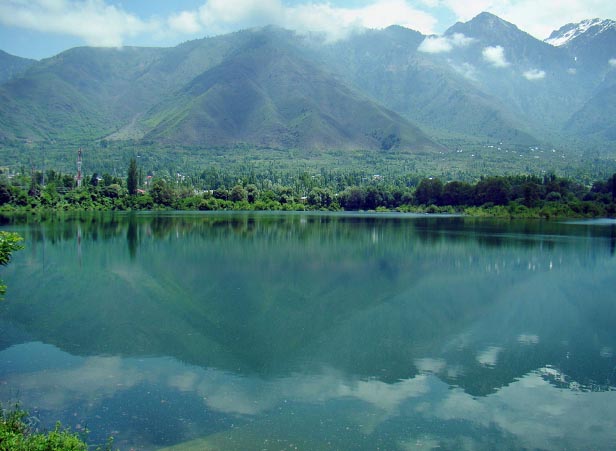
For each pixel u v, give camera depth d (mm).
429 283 54031
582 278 57344
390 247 82750
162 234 100188
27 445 16188
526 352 32062
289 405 23469
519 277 57781
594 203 184125
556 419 22672
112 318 38781
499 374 28078
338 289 50531
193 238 93375
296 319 39406
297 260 68375
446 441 20516
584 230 120750
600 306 44656
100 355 30250
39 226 115562
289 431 20953
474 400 24484
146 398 23938
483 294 49031
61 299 44719
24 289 48344
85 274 56344
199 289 49844
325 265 64500
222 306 43250
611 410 23625
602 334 36219
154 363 29000
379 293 49062
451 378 27391
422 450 19781
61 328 35906
